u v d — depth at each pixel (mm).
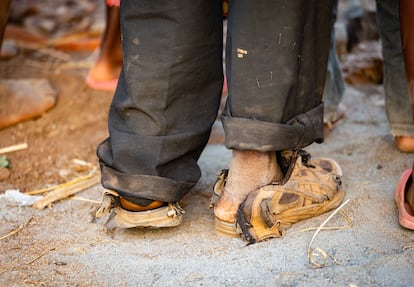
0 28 3217
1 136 3502
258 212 2256
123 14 2184
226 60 2203
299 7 2031
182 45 2137
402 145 3072
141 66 2156
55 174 3105
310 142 2271
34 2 5758
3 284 2084
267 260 2150
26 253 2291
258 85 2102
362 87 4219
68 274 2133
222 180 2420
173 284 2035
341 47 4348
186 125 2244
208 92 2289
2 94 3674
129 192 2238
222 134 3400
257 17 2041
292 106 2176
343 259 2131
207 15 2160
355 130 3463
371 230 2342
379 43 4441
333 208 2490
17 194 2797
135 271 2129
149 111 2180
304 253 2186
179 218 2348
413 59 2221
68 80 4172
